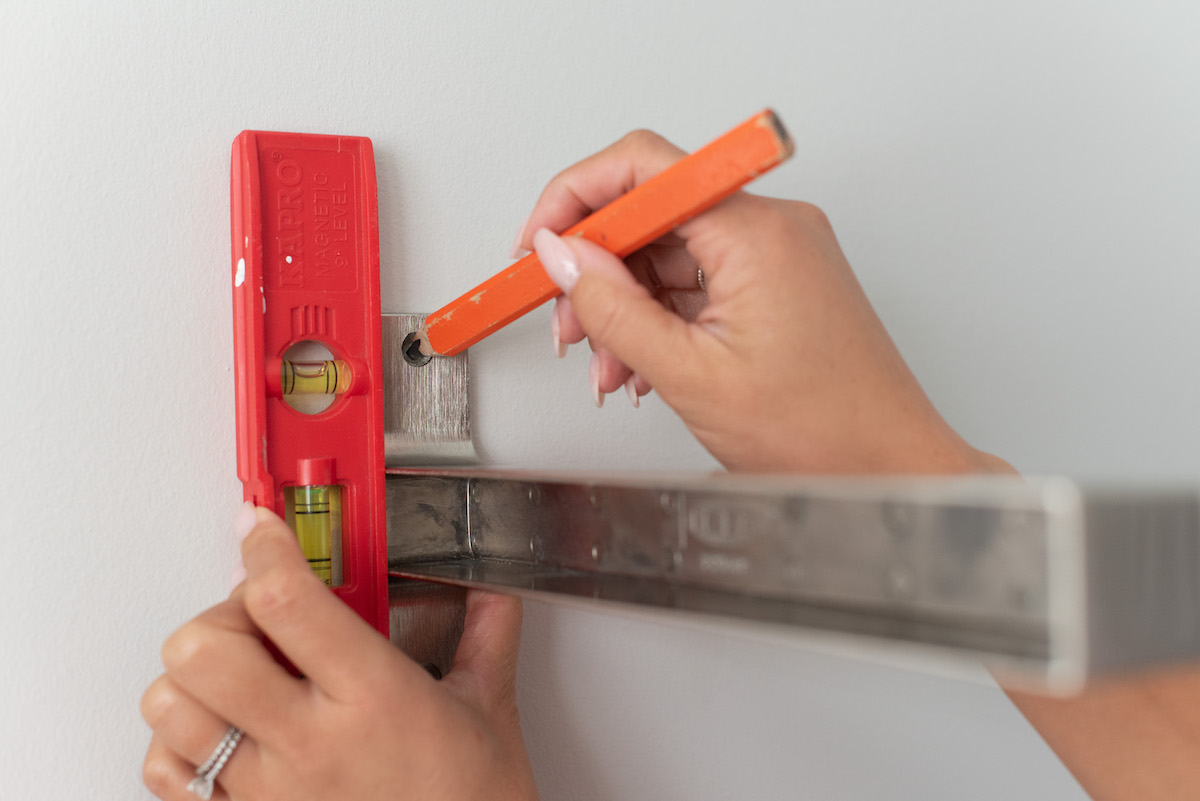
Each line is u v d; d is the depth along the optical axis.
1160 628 0.22
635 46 0.63
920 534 0.25
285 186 0.49
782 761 0.64
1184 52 0.80
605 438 0.61
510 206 0.58
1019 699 0.48
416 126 0.55
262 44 0.51
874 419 0.43
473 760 0.43
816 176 0.69
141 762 0.47
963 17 0.74
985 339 0.73
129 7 0.48
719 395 0.43
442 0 0.56
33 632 0.45
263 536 0.40
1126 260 0.79
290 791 0.40
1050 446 0.75
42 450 0.46
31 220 0.46
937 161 0.72
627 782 0.59
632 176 0.48
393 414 0.53
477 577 0.43
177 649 0.38
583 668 0.58
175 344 0.49
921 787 0.68
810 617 0.28
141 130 0.48
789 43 0.68
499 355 0.57
